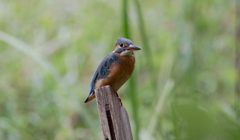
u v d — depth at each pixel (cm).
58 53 1366
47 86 1216
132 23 1261
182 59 1155
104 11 1309
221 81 1235
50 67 902
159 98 786
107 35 1262
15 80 1370
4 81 1334
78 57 1313
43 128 1212
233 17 1257
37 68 1300
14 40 938
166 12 1288
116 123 431
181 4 1248
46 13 1384
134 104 717
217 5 1262
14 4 1394
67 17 1366
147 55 914
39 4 1406
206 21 1260
